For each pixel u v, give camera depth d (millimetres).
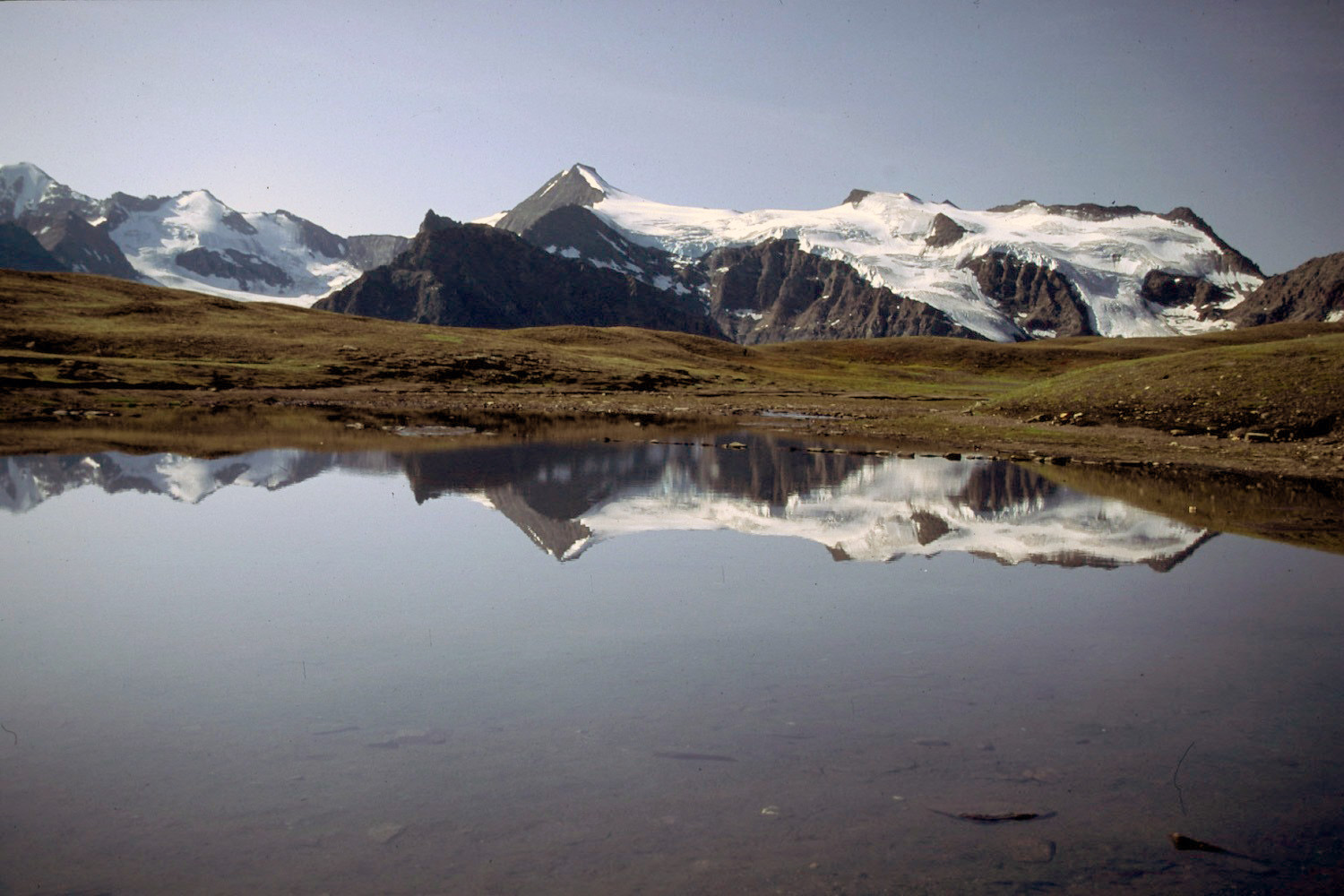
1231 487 26297
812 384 110125
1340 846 6422
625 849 6285
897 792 7133
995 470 30250
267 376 73188
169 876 5883
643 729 8211
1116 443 39219
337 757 7605
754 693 9148
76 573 14086
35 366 61938
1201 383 46500
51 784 7109
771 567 14883
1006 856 6246
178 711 8570
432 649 10461
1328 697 9203
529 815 6707
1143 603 12844
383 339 97750
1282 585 14023
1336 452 34500
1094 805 7004
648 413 61719
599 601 12625
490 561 15109
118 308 93062
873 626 11531
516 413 58250
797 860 6160
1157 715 8703
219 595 12828
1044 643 10891
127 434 37000
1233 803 7047
